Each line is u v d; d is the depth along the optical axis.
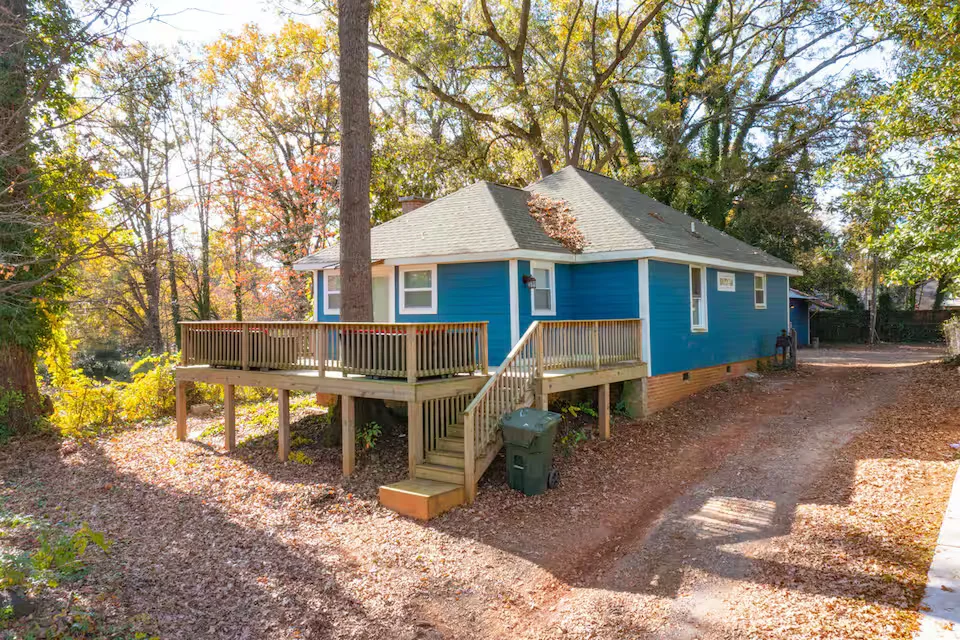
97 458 11.78
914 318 33.44
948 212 11.88
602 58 31.64
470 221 14.90
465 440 8.70
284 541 7.43
